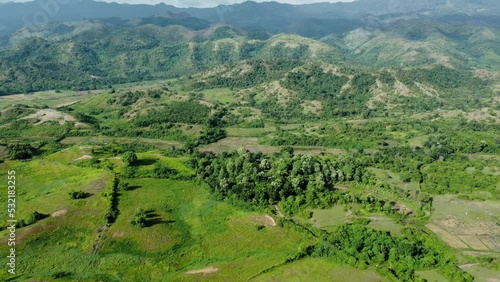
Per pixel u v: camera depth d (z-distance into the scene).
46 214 139.75
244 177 168.88
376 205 155.75
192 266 118.31
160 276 113.44
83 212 141.88
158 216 144.62
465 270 118.31
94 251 122.50
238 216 146.25
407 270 114.31
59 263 116.62
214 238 133.12
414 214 154.38
